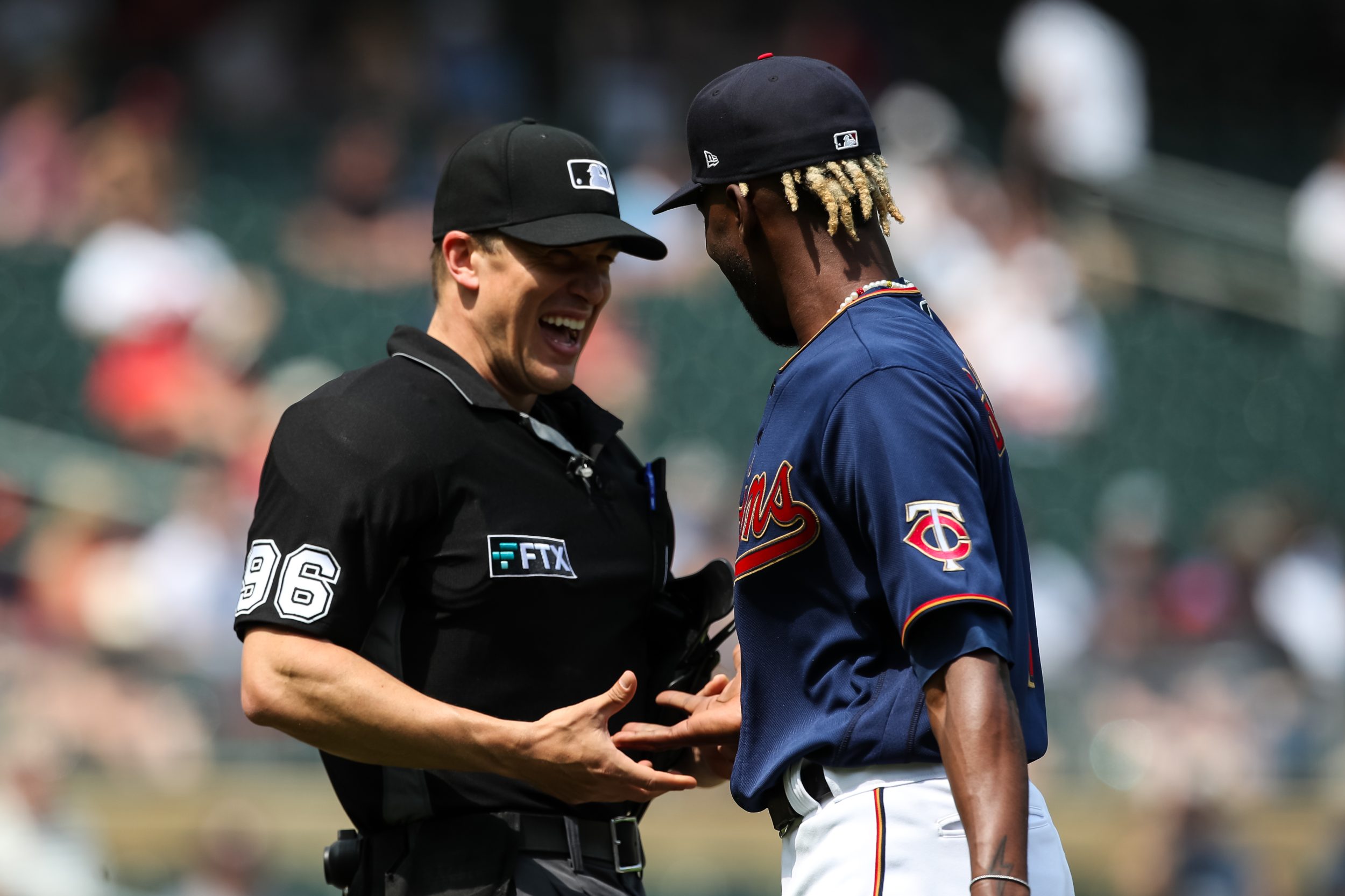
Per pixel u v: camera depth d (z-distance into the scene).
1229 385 36.44
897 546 7.71
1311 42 47.38
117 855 24.00
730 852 25.50
